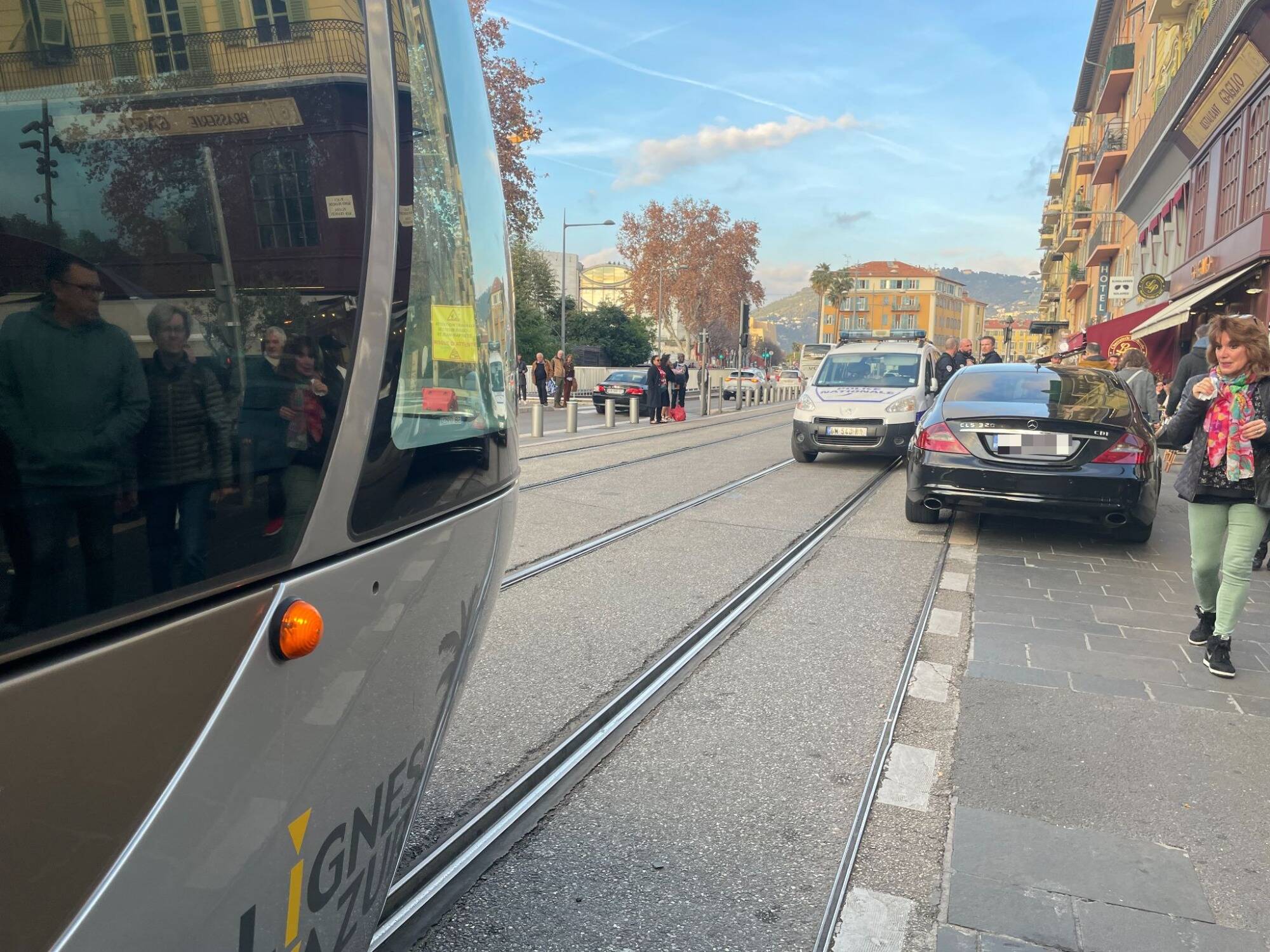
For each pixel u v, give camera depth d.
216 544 1.14
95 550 0.98
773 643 5.02
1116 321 29.20
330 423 1.37
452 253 1.86
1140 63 32.53
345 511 1.41
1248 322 4.46
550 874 2.81
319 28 1.37
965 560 7.08
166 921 1.07
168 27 1.12
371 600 1.50
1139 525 7.60
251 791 1.21
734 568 6.62
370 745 1.55
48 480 0.93
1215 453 4.54
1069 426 7.15
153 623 1.04
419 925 2.54
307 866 1.38
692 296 68.81
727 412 30.52
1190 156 22.41
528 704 4.07
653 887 2.76
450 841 2.94
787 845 3.00
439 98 1.85
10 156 0.93
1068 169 57.62
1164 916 2.64
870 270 158.25
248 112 1.23
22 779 0.87
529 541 7.31
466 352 1.92
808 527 8.27
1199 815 3.23
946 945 2.50
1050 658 4.82
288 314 1.28
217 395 1.15
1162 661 4.77
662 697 4.22
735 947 2.49
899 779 3.46
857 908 2.66
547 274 68.06
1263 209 16.48
